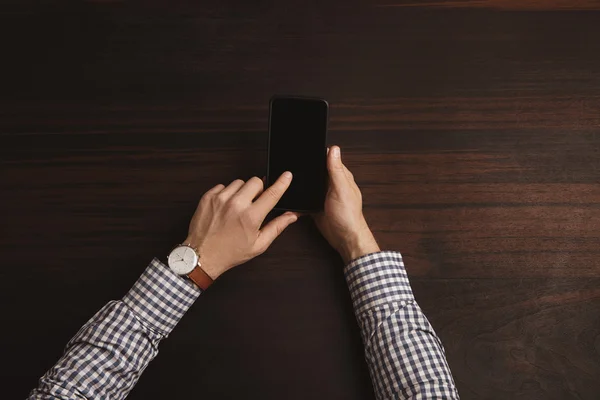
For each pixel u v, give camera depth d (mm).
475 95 1075
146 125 1071
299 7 1072
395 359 917
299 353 1060
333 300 1060
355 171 1073
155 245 1064
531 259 1071
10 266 1062
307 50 1075
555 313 1069
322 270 1060
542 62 1078
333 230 1019
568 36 1079
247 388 1060
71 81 1074
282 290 1061
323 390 1059
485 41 1077
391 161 1072
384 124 1074
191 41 1075
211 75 1073
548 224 1073
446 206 1071
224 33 1074
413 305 961
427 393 877
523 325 1067
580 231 1072
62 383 853
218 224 933
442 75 1075
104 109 1071
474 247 1070
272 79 1074
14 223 1063
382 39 1076
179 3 1073
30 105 1071
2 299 1060
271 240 965
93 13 1076
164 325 934
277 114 958
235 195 927
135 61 1075
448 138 1073
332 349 1059
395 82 1073
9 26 1077
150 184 1068
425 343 922
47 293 1061
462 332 1068
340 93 1074
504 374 1063
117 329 899
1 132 1069
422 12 1076
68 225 1063
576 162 1076
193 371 1057
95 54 1076
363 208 1069
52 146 1069
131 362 903
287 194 981
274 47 1074
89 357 881
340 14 1073
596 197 1074
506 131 1074
